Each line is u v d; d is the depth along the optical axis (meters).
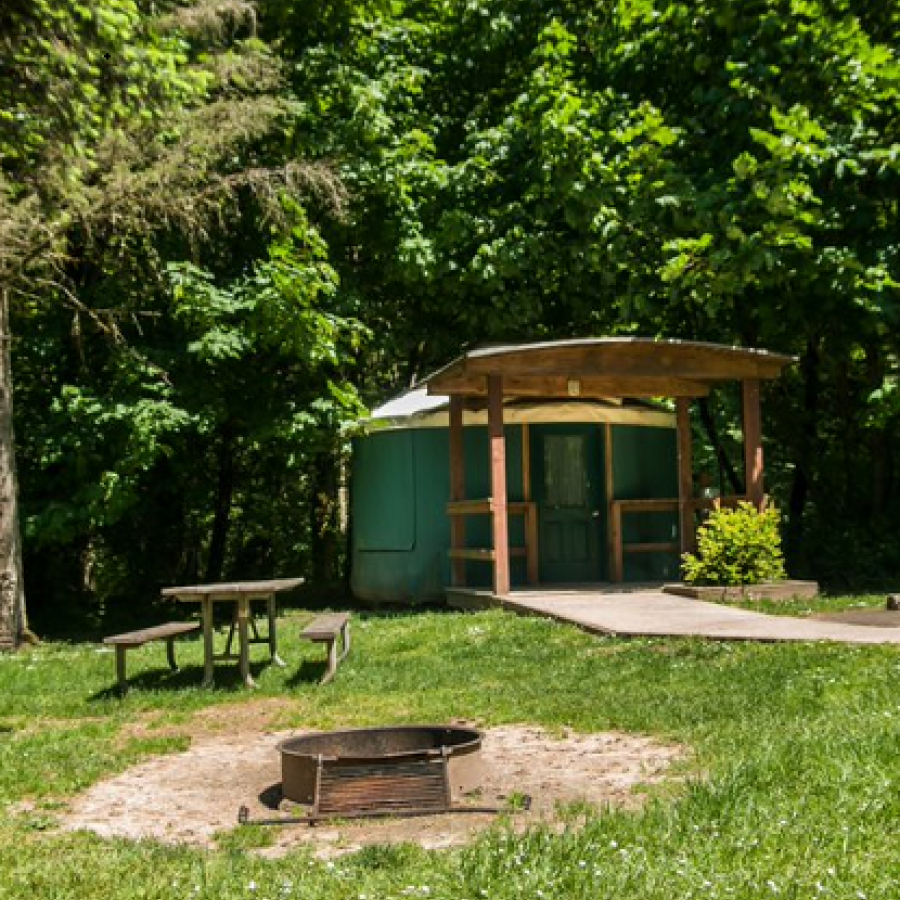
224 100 16.22
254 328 16.12
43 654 12.94
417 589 16.95
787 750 5.49
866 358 17.44
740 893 3.65
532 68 19.23
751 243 14.57
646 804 4.87
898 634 8.94
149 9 13.39
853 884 3.69
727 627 10.08
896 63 15.09
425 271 17.67
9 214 13.75
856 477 19.58
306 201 17.53
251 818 5.64
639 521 17.28
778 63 15.80
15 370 17.39
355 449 18.39
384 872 4.23
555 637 10.73
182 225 15.67
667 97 17.72
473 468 16.83
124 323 17.14
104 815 5.83
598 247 16.67
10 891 4.22
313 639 9.22
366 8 19.00
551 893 3.76
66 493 16.50
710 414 20.17
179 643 13.01
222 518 20.59
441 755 5.62
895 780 4.84
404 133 18.77
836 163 15.21
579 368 14.23
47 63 10.77
